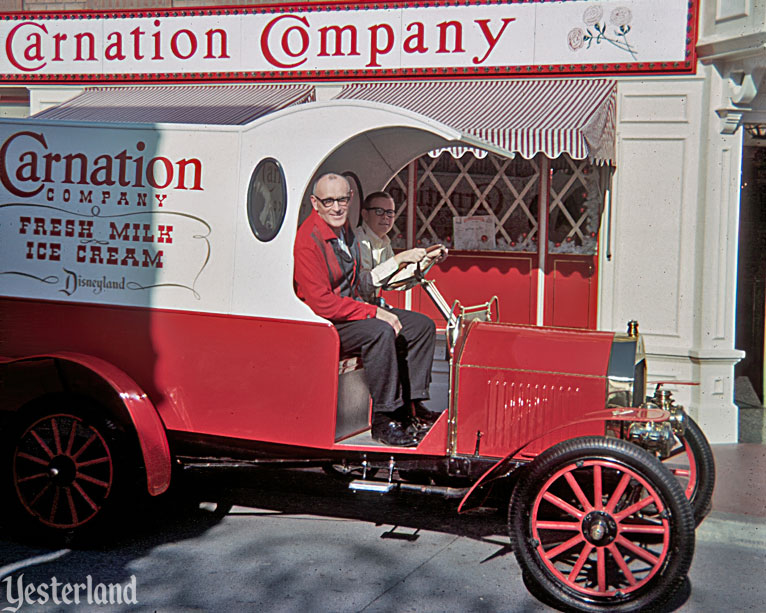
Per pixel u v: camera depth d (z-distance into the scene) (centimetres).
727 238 679
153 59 824
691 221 690
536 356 404
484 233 768
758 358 822
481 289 772
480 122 635
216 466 455
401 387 441
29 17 852
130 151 439
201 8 804
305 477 555
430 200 779
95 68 841
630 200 707
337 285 438
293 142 418
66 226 450
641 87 696
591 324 743
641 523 405
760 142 782
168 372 439
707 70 673
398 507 504
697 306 687
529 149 613
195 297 434
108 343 446
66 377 453
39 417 429
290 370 421
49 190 451
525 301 762
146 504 501
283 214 420
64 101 854
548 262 752
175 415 440
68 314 450
